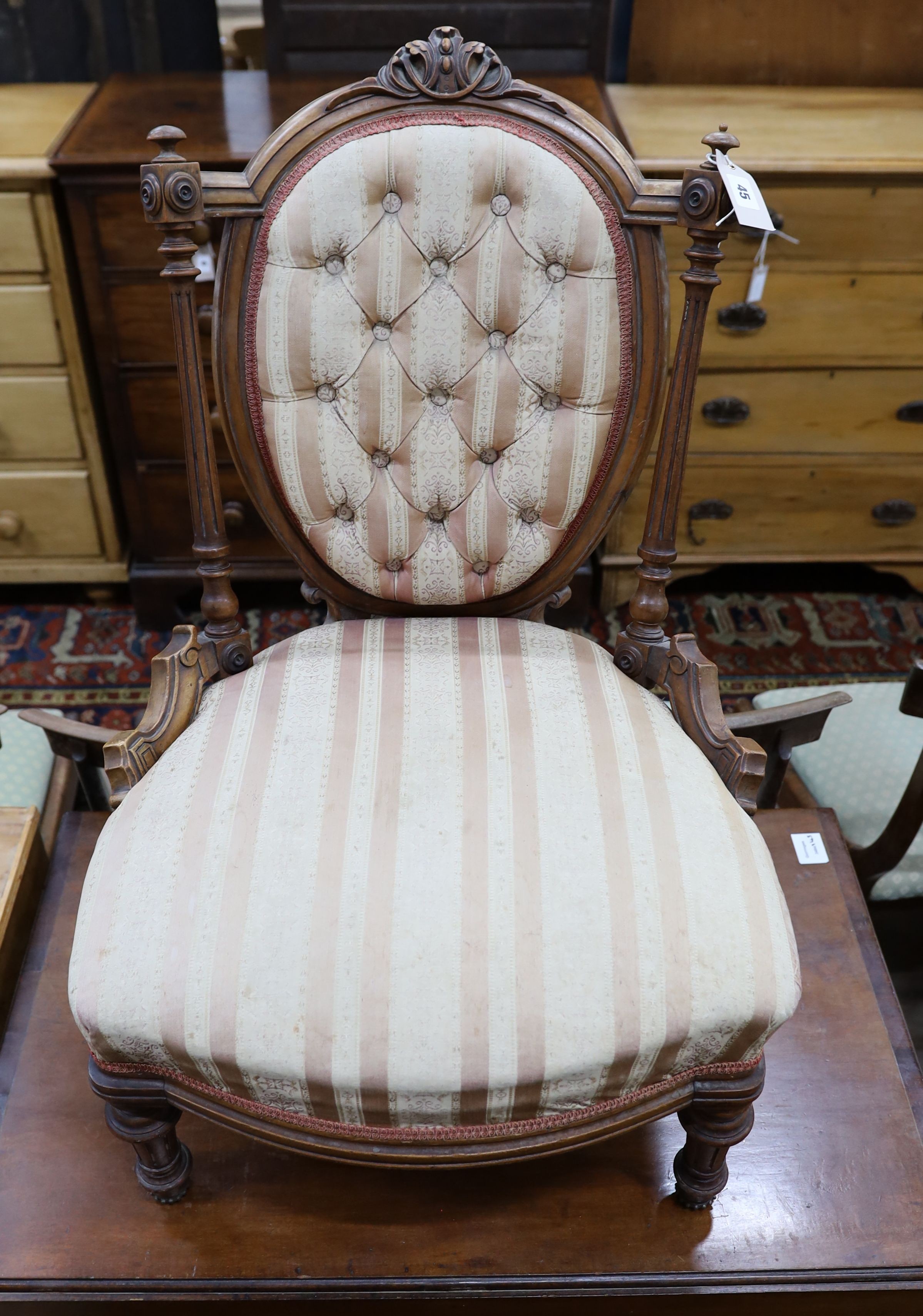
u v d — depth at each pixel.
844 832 1.47
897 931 1.56
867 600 2.39
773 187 1.80
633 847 0.98
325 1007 0.89
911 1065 1.20
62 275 1.86
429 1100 0.89
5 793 1.42
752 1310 1.08
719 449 2.10
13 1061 1.18
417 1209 1.09
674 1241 1.07
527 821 0.99
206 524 1.16
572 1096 0.91
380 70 1.03
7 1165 1.11
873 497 2.18
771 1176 1.11
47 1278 1.04
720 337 1.96
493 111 1.04
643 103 2.01
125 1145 1.13
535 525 1.20
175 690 1.15
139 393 1.96
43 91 2.06
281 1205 1.09
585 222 1.05
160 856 0.98
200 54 2.14
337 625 1.25
